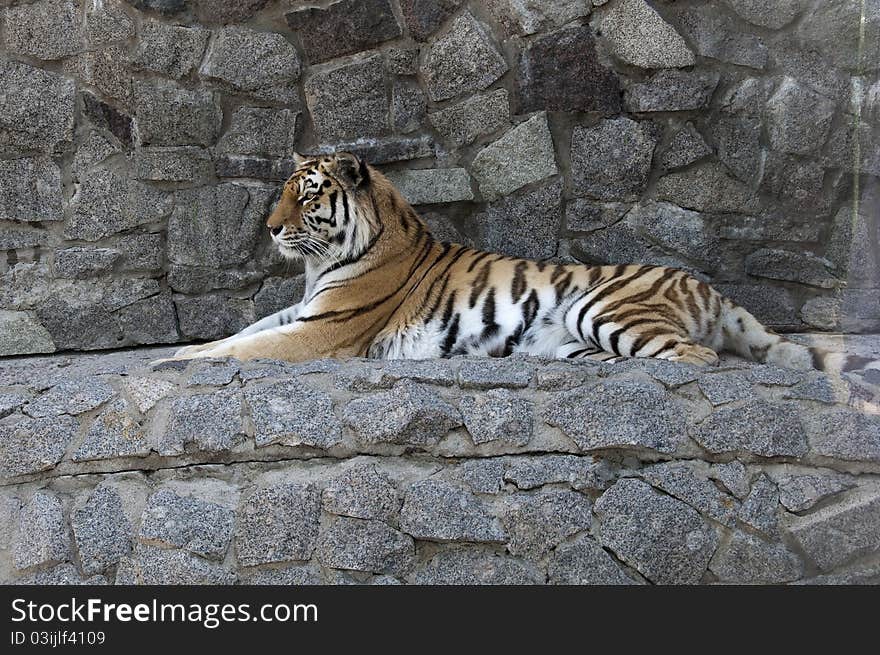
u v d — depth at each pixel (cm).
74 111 527
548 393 381
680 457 371
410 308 489
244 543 355
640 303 457
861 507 361
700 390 383
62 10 523
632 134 527
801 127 522
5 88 522
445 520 356
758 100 524
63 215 529
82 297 532
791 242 529
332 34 532
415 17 530
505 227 541
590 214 536
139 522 361
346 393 385
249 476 371
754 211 530
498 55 529
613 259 539
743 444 370
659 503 362
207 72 530
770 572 355
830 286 524
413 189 540
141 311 537
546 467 366
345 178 486
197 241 538
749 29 520
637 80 525
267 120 538
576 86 527
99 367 465
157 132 530
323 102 538
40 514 361
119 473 373
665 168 530
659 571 354
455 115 536
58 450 374
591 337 460
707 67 523
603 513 361
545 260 541
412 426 371
